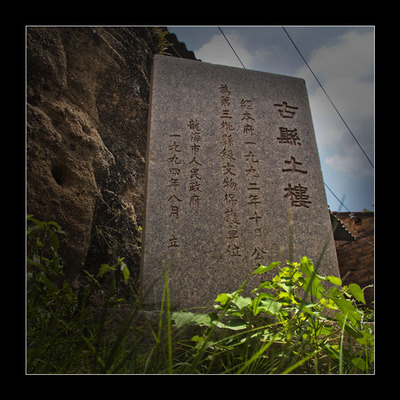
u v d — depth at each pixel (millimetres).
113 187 3746
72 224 3074
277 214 2934
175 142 2906
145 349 1594
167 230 2645
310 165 3201
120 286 3434
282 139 3195
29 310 1479
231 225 2789
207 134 3004
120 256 3557
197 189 2816
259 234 2826
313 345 1398
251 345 1465
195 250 2637
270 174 3041
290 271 1575
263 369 1364
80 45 3801
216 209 2803
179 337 1699
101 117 3904
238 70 3312
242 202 2883
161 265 2535
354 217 6523
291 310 1517
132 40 4578
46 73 3270
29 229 1959
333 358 1426
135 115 4285
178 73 3123
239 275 2658
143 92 4480
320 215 3055
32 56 3143
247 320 1559
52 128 3158
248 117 3168
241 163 3000
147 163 2812
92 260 3312
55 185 3031
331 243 2986
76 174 3250
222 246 2705
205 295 2531
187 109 3031
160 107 2973
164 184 2768
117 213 3680
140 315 1875
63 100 3414
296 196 3047
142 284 2453
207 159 2930
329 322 1782
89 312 1550
